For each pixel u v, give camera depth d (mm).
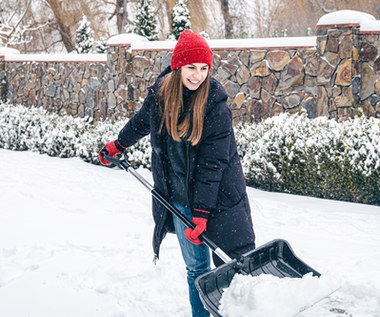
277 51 8562
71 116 11508
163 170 3236
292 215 6105
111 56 10898
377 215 6156
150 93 3199
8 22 20453
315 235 5414
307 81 8297
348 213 6199
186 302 3871
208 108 3047
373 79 7898
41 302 3895
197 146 3092
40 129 11078
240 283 2771
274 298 2650
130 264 4527
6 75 13695
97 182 7926
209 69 3059
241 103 9016
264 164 7348
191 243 3264
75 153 10219
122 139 3654
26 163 9438
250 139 8016
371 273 4312
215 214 3221
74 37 21406
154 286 4109
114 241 5195
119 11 20906
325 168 6891
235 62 9031
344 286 2941
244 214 3252
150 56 10266
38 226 5707
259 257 3064
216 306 2771
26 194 7023
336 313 2693
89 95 11609
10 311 3781
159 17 20609
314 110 8242
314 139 7008
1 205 6477
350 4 20359
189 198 3170
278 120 7887
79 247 5031
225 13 21047
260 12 22828
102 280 4258
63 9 21000
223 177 3195
